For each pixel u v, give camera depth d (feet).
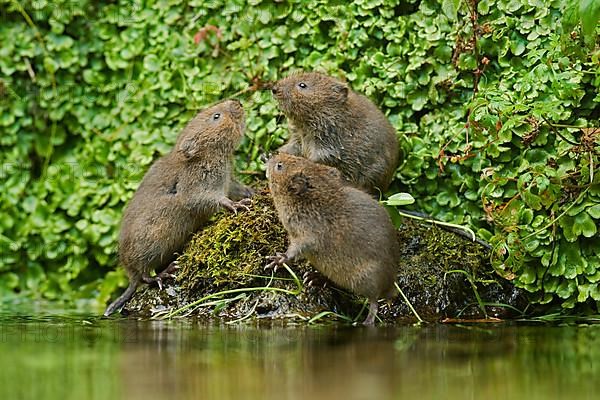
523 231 35.06
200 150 36.91
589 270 34.78
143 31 45.42
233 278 35.40
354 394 20.26
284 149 39.37
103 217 44.98
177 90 44.14
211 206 37.19
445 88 39.24
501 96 36.40
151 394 20.51
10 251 46.55
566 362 24.18
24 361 24.98
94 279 46.50
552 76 35.88
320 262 33.22
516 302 36.14
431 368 23.25
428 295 35.47
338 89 37.37
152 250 37.04
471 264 36.40
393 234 33.24
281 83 37.78
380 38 40.88
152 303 36.58
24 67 47.19
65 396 20.52
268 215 36.47
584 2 30.63
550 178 34.47
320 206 32.63
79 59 46.83
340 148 37.78
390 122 39.58
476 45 38.24
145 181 38.32
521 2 37.78
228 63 43.37
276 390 20.67
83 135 46.55
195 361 24.43
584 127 34.96
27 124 47.55
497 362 24.16
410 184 39.50
